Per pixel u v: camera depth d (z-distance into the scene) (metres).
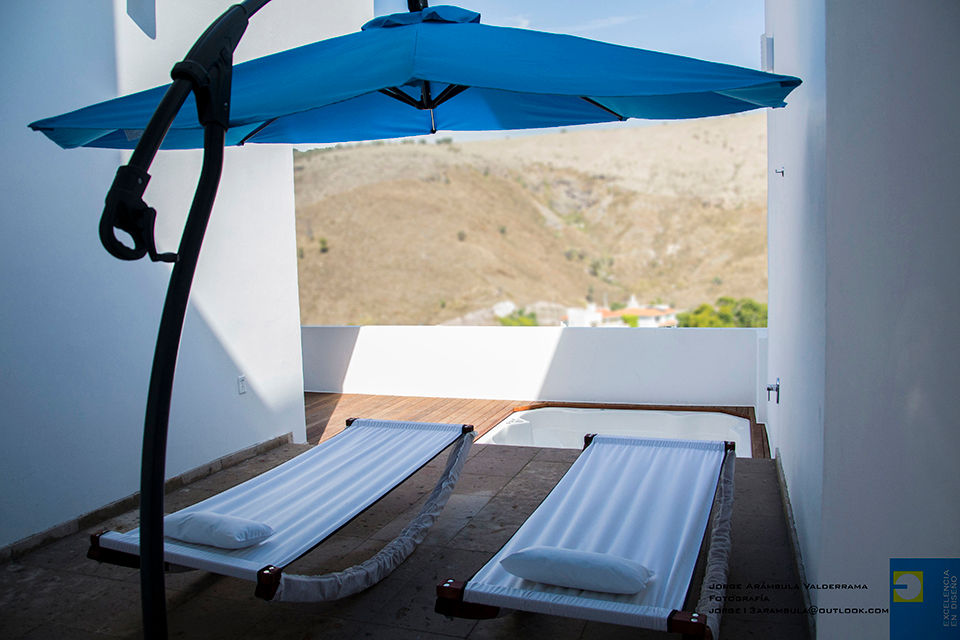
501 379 6.89
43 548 3.39
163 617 1.45
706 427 6.18
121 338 3.85
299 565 3.18
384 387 7.19
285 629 2.66
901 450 2.22
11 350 3.28
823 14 2.25
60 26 3.52
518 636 2.58
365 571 2.90
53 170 3.48
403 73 2.25
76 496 3.60
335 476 3.27
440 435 3.77
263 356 4.99
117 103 2.60
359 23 6.00
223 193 4.62
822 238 2.33
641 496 2.96
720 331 6.36
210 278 4.51
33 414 3.38
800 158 3.07
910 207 2.17
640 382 6.55
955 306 2.16
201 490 4.16
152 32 4.07
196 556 2.47
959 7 2.11
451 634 2.60
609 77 2.30
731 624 2.58
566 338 6.71
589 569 2.20
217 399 4.55
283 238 5.20
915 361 2.20
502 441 5.79
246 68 2.79
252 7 1.73
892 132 2.17
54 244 3.48
